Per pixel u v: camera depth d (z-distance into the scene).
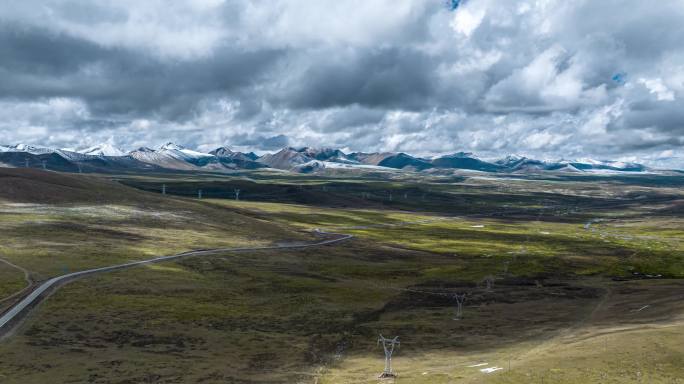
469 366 76.56
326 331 104.00
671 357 67.31
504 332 102.62
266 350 89.69
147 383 70.25
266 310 118.44
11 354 76.88
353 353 90.12
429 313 121.44
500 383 63.72
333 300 132.00
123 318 101.12
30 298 108.38
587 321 108.62
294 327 106.06
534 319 113.56
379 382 71.19
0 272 129.00
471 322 112.06
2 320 92.94
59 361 75.69
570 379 63.19
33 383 66.88
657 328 86.00
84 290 119.06
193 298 123.38
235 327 102.62
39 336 86.38
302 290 141.50
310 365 82.50
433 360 84.12
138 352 83.06
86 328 93.06
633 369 64.75
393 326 108.69
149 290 126.12
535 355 77.75
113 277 135.38
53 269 138.12
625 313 113.06
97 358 78.50
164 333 94.56
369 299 134.88
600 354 71.25
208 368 78.25
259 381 73.88
